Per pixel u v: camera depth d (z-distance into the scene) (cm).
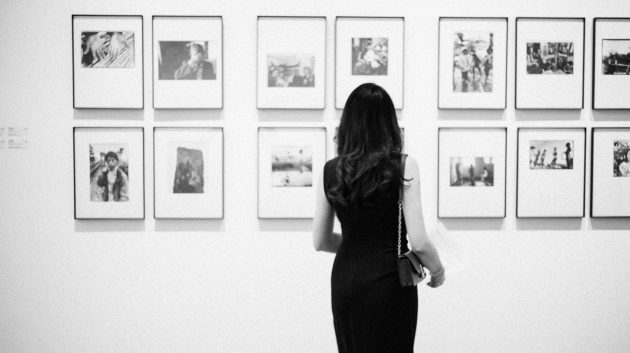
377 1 292
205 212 291
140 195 291
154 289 295
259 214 291
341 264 191
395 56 290
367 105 188
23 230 292
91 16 287
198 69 289
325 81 290
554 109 293
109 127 290
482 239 297
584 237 299
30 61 289
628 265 300
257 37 288
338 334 196
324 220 203
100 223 293
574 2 294
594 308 300
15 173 291
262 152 290
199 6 290
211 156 290
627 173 296
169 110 291
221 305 296
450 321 298
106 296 294
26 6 288
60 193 292
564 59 292
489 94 291
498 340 299
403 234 194
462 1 293
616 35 293
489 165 293
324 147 291
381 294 183
